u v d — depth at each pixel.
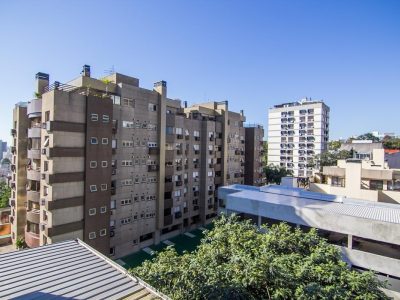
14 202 33.84
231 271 13.41
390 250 22.03
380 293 13.15
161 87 37.00
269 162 114.56
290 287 12.90
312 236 18.17
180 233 42.12
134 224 34.34
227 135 51.31
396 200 33.38
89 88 29.83
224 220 21.59
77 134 27.33
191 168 44.44
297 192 31.67
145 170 35.59
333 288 12.37
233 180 54.53
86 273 10.70
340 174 38.75
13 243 33.91
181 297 12.44
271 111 114.19
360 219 20.47
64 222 26.34
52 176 25.44
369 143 70.06
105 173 29.44
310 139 103.12
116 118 31.69
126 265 30.83
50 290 9.38
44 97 26.91
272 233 18.44
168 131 39.66
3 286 9.48
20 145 33.16
